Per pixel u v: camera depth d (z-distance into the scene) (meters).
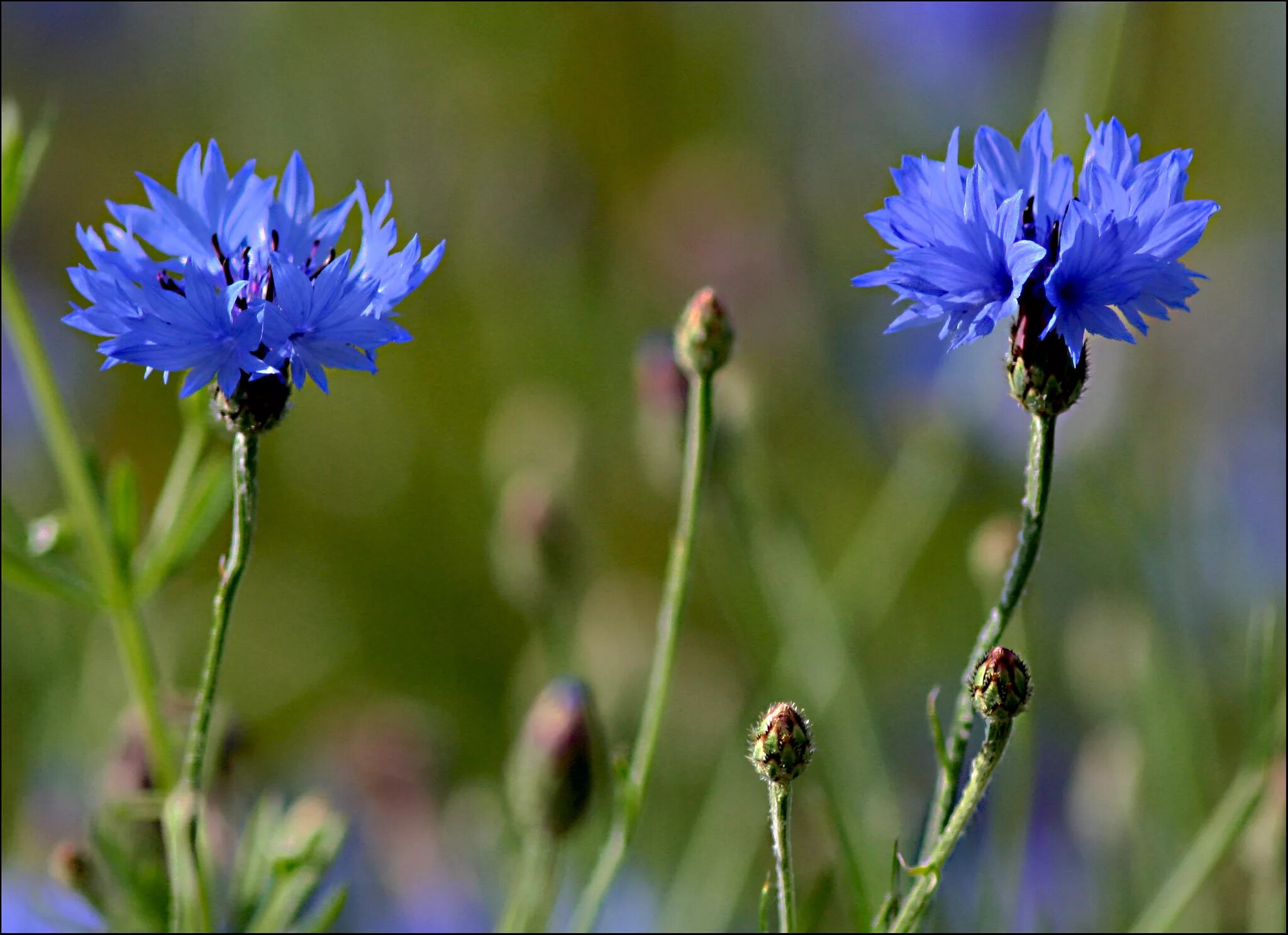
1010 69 2.04
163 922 1.10
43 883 1.16
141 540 1.90
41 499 1.74
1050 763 1.35
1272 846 1.14
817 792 1.16
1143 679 1.19
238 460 1.05
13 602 1.43
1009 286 1.04
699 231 2.03
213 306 1.04
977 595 1.62
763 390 1.84
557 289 2.10
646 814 1.33
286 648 1.76
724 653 1.57
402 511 1.94
